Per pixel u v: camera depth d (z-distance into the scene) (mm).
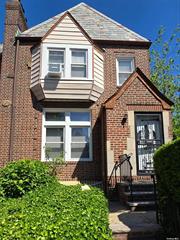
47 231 4285
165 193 6219
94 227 4594
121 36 15250
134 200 9367
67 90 13086
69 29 13867
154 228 6359
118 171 11211
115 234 6223
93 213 5012
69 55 13508
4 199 7191
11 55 14219
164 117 11969
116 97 11961
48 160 12727
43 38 13539
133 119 11805
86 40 13820
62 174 12625
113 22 16188
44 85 12945
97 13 16766
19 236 4152
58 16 15992
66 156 12898
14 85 13469
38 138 12930
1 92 13484
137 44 15039
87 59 13562
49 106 13312
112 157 11352
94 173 12773
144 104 12016
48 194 6918
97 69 13789
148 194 9445
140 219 7398
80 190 7184
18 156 12578
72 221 4598
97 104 13641
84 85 13133
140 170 11680
